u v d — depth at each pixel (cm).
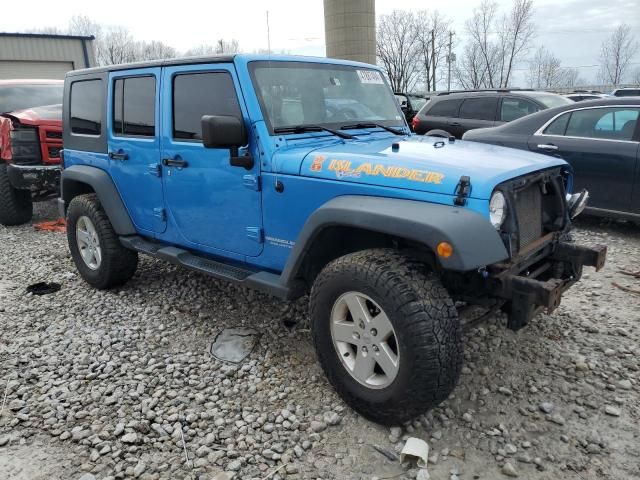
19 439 286
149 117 403
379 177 279
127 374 348
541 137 652
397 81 4878
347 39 1731
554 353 354
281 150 325
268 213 332
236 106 337
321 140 345
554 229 318
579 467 255
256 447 275
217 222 369
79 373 349
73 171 480
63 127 513
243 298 462
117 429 289
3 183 739
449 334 254
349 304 281
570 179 338
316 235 294
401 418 271
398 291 256
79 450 277
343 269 277
